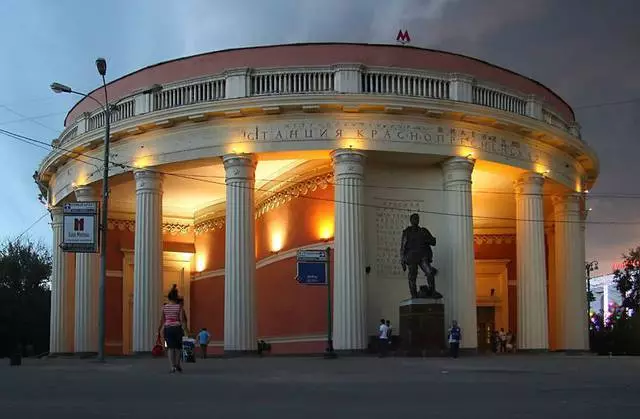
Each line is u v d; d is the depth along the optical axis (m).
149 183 35.78
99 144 37.81
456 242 34.16
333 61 35.06
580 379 17.08
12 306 66.38
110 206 47.44
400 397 12.53
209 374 19.16
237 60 35.50
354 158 33.19
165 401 12.02
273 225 40.44
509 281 46.81
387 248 34.97
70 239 28.34
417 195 35.59
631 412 10.29
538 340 36.56
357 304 32.22
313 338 35.66
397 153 33.81
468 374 18.98
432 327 31.08
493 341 43.78
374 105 33.22
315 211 36.84
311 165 37.03
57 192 43.56
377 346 32.84
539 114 37.69
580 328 41.09
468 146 34.75
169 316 20.02
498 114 35.03
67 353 43.84
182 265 49.84
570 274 41.53
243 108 33.47
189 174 39.44
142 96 36.12
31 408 10.96
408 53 35.59
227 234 33.69
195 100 34.91
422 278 35.00
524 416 9.84
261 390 14.05
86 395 13.18
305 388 14.47
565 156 40.12
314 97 33.00
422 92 34.47
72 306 44.72
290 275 38.00
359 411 10.45
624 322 60.62
